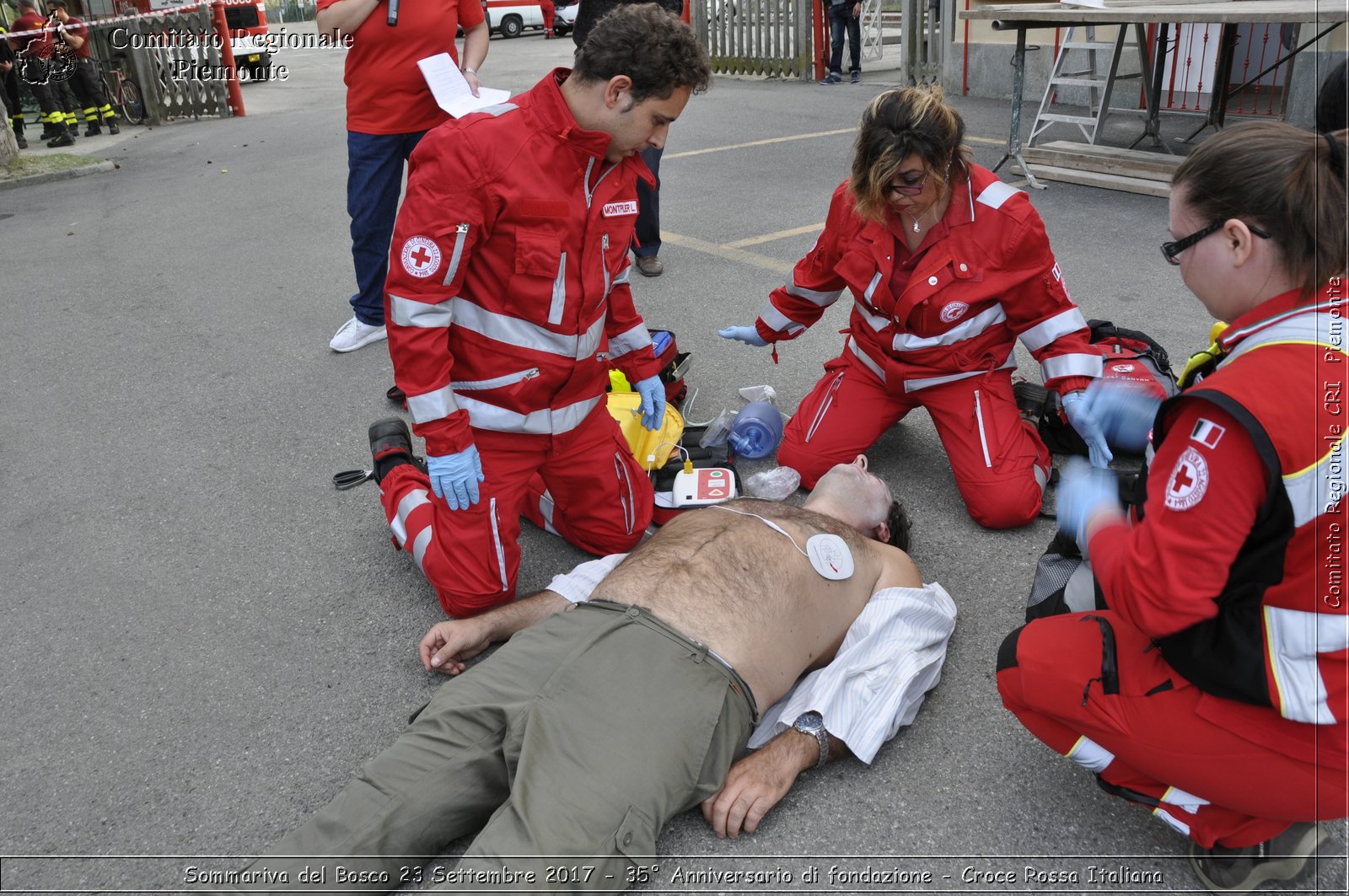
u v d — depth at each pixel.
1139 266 5.57
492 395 2.74
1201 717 1.80
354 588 3.22
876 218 3.02
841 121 10.41
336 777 2.47
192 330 5.64
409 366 2.57
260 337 5.47
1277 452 1.49
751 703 2.27
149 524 3.66
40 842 2.30
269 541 3.51
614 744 2.06
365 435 4.28
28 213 8.80
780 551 2.46
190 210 8.52
